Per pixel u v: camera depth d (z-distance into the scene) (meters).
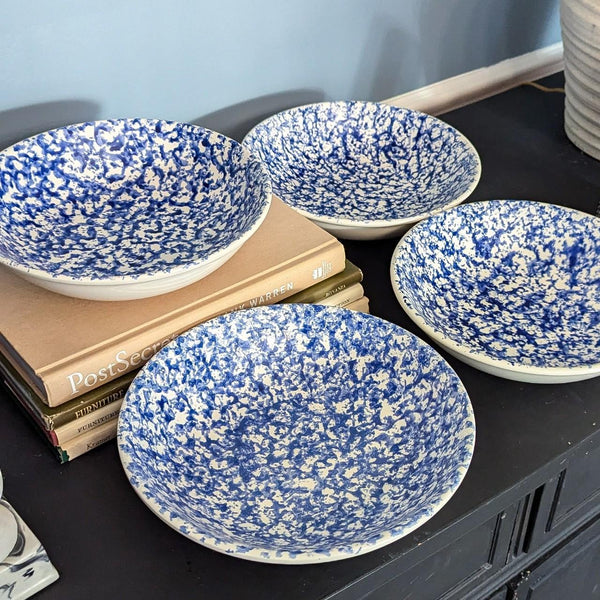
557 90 1.17
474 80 1.14
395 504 0.58
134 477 0.55
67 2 0.76
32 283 0.65
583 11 0.88
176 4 0.83
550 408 0.70
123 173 0.77
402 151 0.95
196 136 0.77
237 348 0.67
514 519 0.72
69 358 0.61
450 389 0.62
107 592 0.56
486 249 0.83
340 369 0.68
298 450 0.63
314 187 0.90
